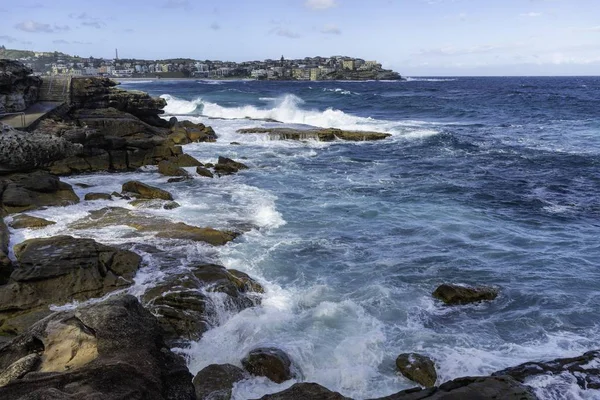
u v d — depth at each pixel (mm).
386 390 8578
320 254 14336
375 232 16219
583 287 12430
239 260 13570
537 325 10703
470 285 12195
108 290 11016
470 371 8945
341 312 11039
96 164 23328
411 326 10648
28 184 16828
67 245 11961
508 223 17266
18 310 10250
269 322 10602
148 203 17922
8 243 12883
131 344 5984
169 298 10797
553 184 22766
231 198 19609
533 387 8203
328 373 8961
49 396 4828
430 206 19172
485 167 26562
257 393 8375
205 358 9555
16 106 25922
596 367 8789
